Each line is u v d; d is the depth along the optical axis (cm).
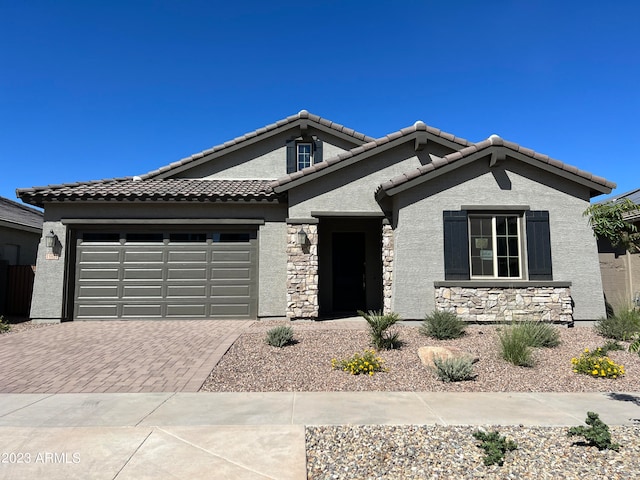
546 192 1148
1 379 689
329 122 1562
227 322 1196
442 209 1139
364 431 480
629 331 943
